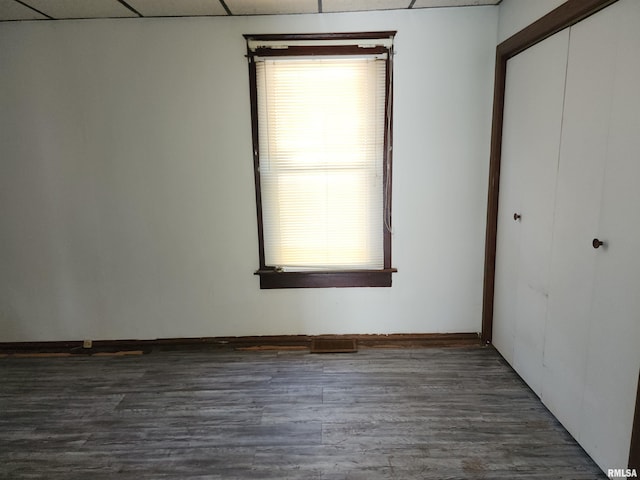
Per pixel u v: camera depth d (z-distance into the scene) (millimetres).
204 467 1783
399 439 1935
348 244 2836
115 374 2619
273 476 1722
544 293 2119
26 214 2824
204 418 2133
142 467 1792
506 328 2617
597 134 1654
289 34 2564
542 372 2168
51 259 2887
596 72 1650
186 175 2770
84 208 2818
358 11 2539
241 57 2611
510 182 2488
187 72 2635
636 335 1465
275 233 2834
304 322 2938
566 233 1896
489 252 2748
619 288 1546
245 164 2746
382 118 2666
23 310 2938
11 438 2008
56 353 2920
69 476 1751
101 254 2881
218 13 2525
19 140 2725
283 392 2361
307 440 1942
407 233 2809
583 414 1811
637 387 1455
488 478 1687
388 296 2896
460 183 2738
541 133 2105
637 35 1420
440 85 2623
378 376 2514
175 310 2945
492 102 2633
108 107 2682
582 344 1801
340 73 2617
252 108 2666
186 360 2787
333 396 2307
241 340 2943
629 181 1478
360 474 1723
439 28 2559
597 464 1721
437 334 2930
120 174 2771
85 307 2943
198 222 2834
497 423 2035
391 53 2582
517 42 2260
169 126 2705
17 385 2506
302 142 2707
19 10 2416
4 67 2633
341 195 2770
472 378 2463
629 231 1483
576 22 1775
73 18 2562
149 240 2861
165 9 2451
